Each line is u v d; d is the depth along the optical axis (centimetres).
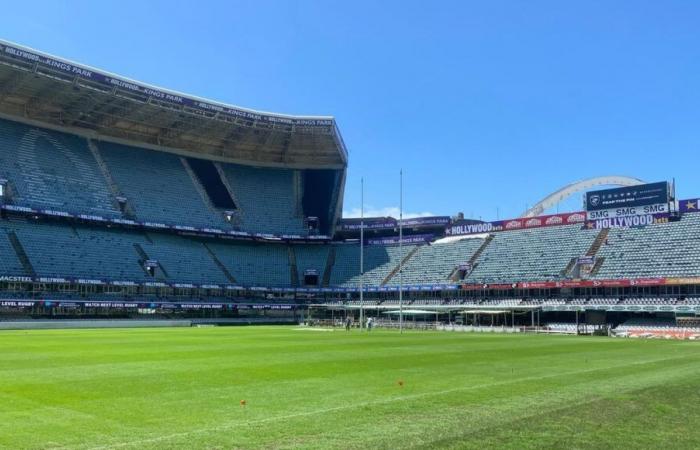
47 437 1188
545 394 1714
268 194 11556
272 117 10569
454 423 1295
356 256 10838
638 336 6028
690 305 6512
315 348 3622
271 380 2053
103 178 9856
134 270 8744
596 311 7412
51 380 2027
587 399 1611
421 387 1883
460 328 7681
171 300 8788
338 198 11712
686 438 1158
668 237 7838
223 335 5325
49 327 7069
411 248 10538
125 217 9400
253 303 9556
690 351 3588
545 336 5788
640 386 1872
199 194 10862
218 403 1577
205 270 9600
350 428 1249
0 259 7562
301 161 12125
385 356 3052
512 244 9362
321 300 10094
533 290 8144
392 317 9369
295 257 10838
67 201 8925
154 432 1227
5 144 9088
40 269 7762
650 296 7156
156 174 10688
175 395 1711
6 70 8406
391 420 1334
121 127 10644
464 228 10350
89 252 8619
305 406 1530
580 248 8481
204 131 10906
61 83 8856
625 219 8500
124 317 8406
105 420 1352
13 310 7456
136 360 2764
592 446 1095
